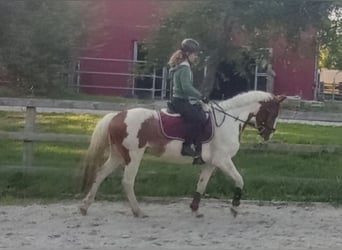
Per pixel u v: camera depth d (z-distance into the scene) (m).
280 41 17.11
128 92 30.22
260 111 9.50
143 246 7.55
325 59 19.28
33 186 10.53
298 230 8.73
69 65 23.62
